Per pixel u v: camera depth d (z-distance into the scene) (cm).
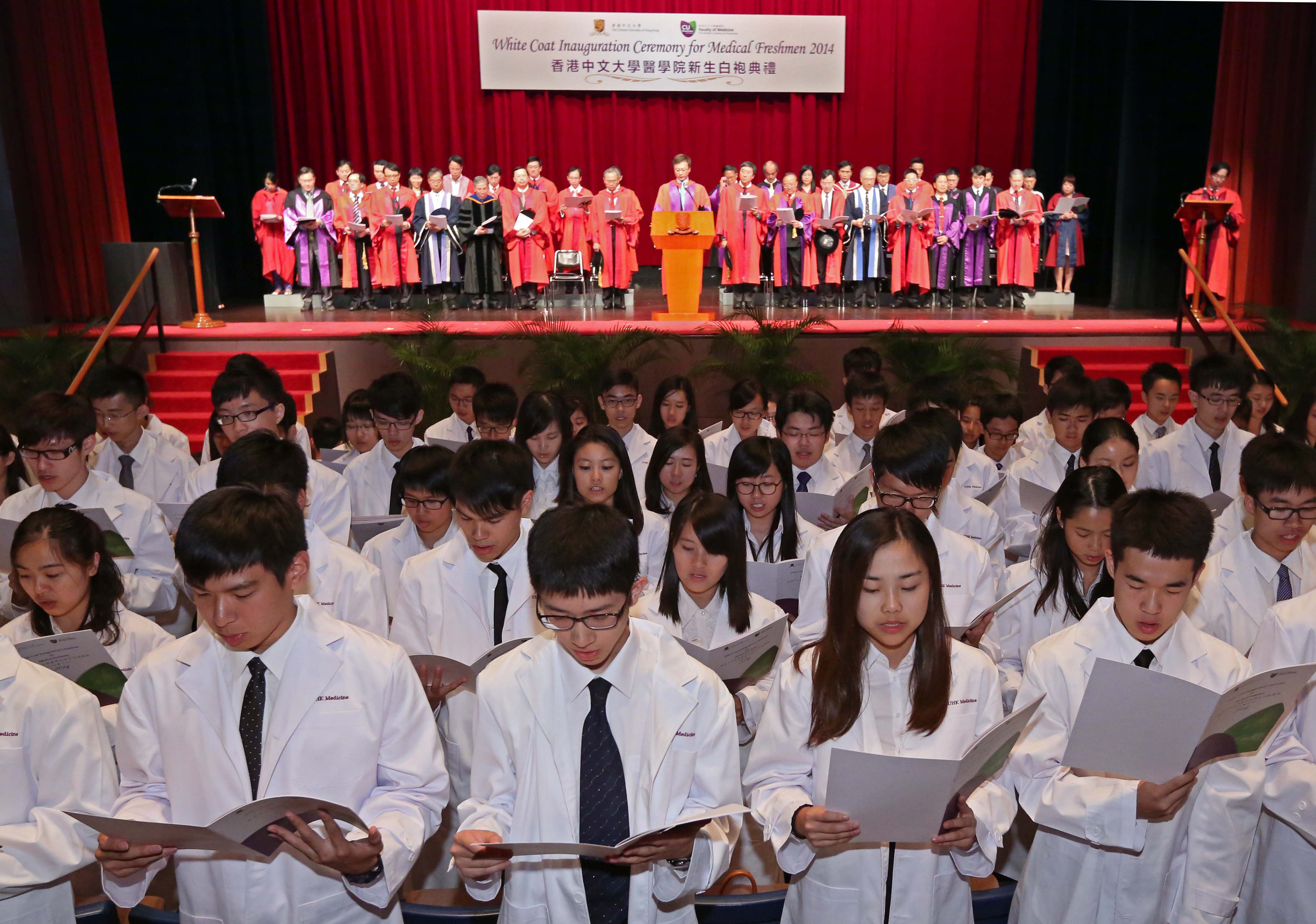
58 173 1184
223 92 1385
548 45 1438
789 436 431
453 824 330
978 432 659
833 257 1240
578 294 1338
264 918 209
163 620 411
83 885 271
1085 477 286
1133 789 208
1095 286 1461
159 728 205
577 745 204
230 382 396
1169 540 211
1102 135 1430
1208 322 1092
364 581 319
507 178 1482
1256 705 201
